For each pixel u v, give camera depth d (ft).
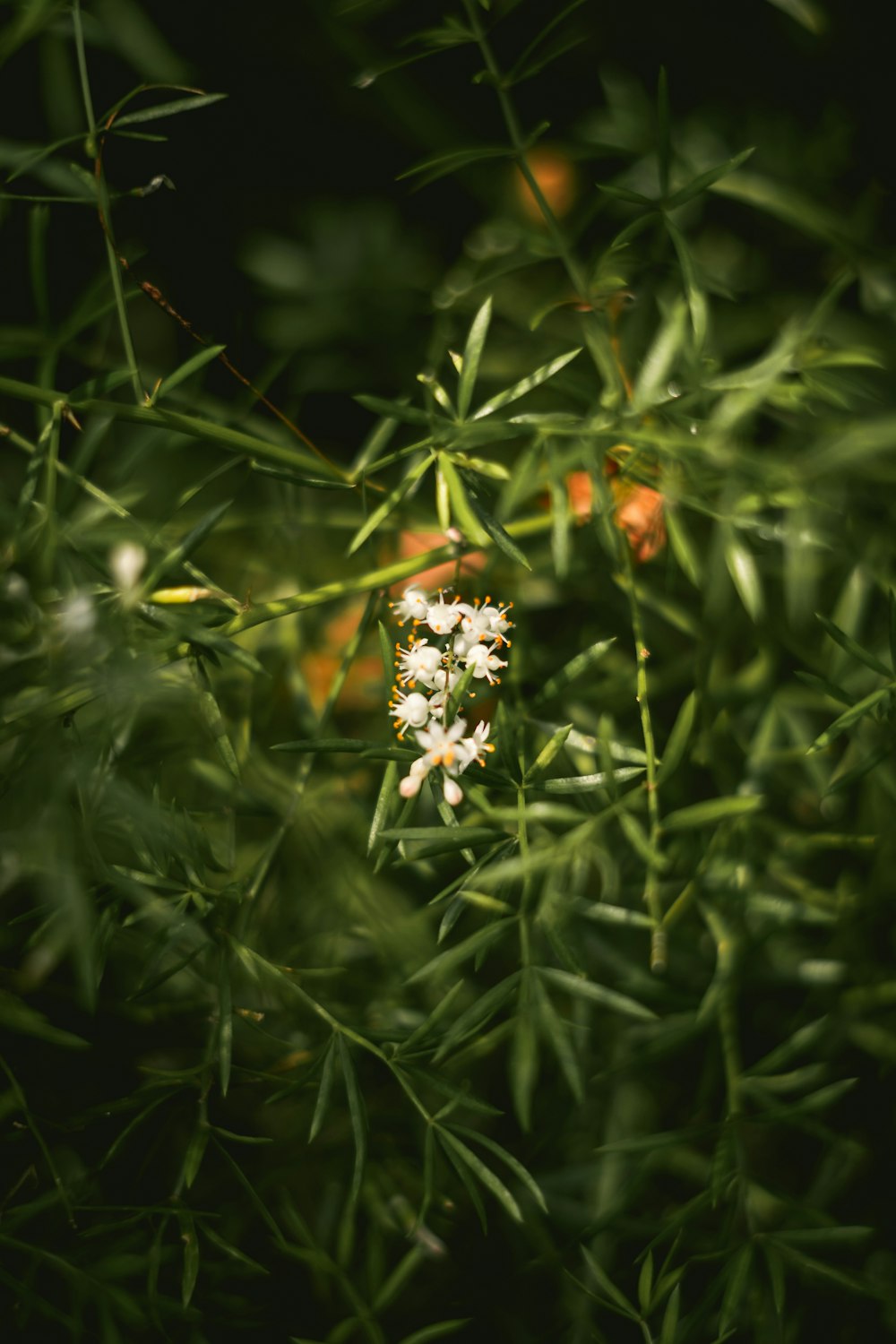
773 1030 1.07
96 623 0.89
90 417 1.01
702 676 1.03
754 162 1.08
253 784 1.04
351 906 1.04
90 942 0.91
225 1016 0.93
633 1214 1.04
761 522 0.96
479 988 1.05
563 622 1.09
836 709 1.02
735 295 1.08
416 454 1.03
